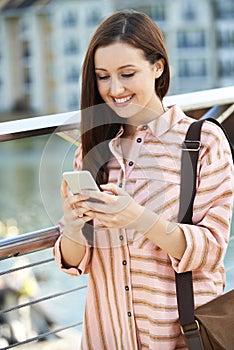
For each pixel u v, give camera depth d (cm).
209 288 235
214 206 232
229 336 228
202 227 230
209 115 307
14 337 473
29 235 265
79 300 457
